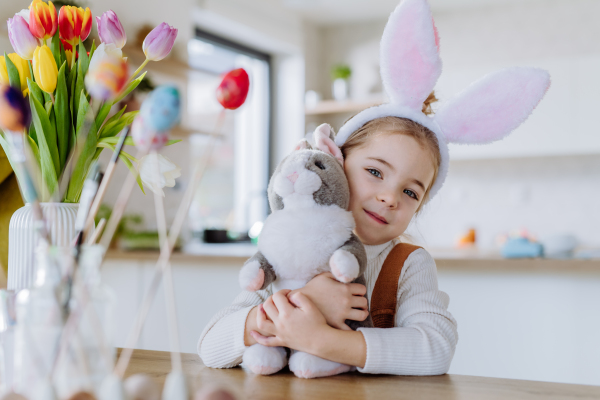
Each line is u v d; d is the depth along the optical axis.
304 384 0.62
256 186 4.12
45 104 0.76
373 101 3.87
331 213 0.69
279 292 0.69
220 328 0.73
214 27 3.49
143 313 0.46
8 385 0.53
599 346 1.58
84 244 0.54
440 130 0.87
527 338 1.66
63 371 0.47
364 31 4.25
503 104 0.87
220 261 1.95
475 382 0.64
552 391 0.59
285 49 4.02
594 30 3.57
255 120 4.14
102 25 0.66
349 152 0.84
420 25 0.83
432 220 3.96
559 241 1.81
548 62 3.54
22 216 0.71
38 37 0.68
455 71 3.74
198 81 3.56
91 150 0.74
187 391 0.43
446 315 0.77
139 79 0.75
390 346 0.67
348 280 0.66
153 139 0.44
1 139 0.72
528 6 3.73
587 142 3.42
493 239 3.83
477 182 3.90
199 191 3.54
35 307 0.48
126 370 0.67
